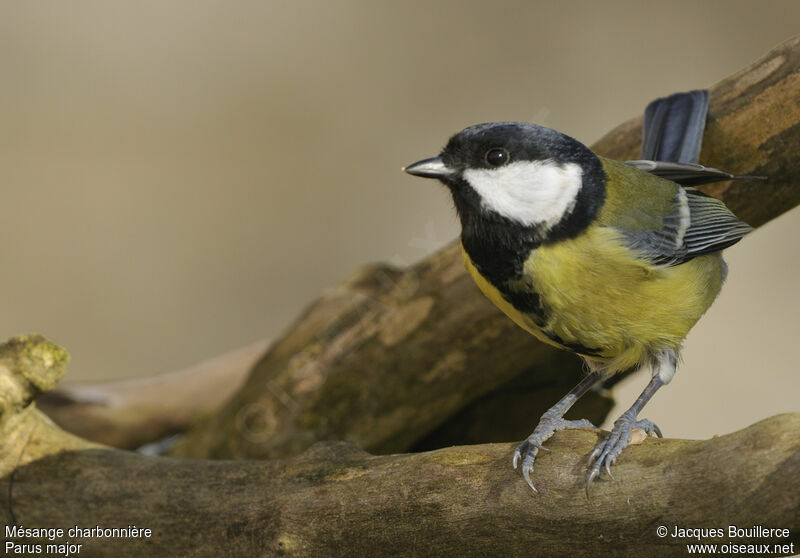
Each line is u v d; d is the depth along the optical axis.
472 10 18.98
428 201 16.66
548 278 6.79
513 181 6.81
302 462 6.79
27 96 17.47
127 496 7.02
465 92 17.72
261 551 6.61
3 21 18.38
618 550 5.65
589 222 6.87
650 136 8.36
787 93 7.88
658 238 7.12
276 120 17.69
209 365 11.91
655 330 7.03
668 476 5.45
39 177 16.58
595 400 9.77
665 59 17.36
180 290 15.70
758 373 14.07
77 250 16.00
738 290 15.09
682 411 13.75
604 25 18.27
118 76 18.03
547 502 5.81
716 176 8.01
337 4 19.42
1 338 14.63
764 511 5.06
